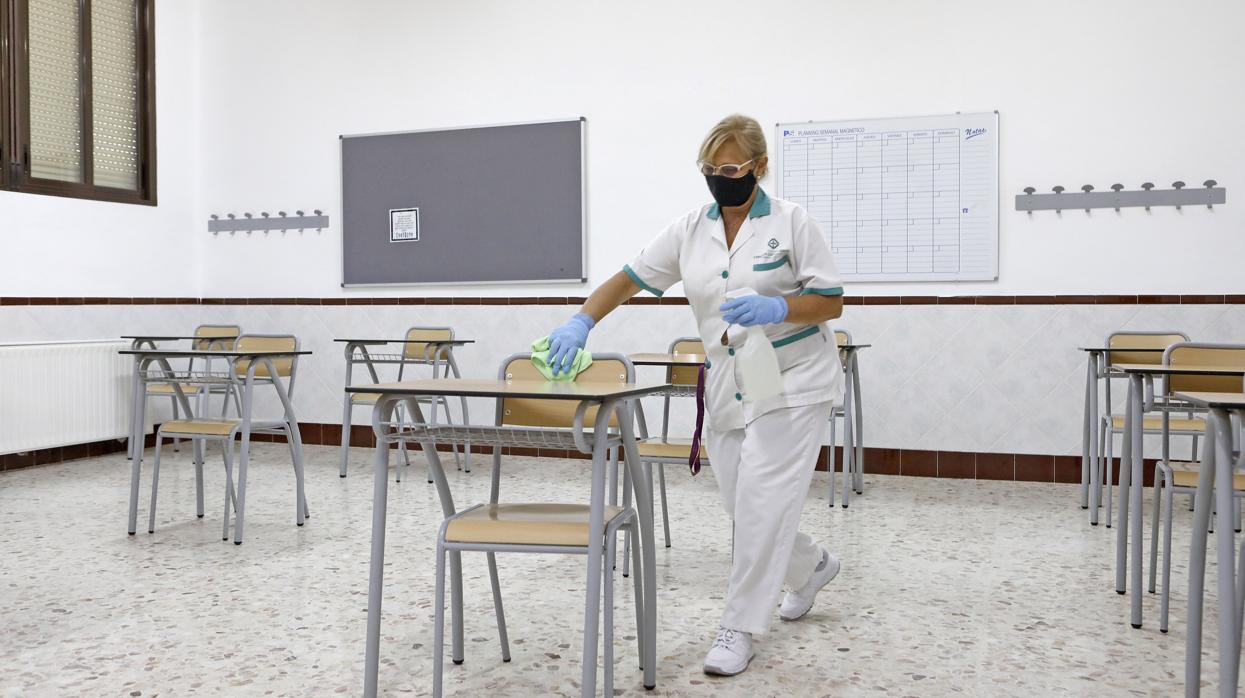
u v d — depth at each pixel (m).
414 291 6.54
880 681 2.32
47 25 6.04
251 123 6.90
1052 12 5.30
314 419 6.77
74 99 6.22
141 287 6.60
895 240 5.55
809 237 2.33
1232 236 5.09
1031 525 4.16
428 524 4.10
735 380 2.38
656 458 3.27
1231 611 1.83
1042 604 2.96
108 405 6.10
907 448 5.57
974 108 5.43
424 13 6.46
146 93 6.65
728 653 2.37
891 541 3.84
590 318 2.42
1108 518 4.13
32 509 4.46
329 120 6.71
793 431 2.34
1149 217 5.20
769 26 5.75
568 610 2.89
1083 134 5.28
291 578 3.25
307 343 6.78
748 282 2.35
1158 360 4.49
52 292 5.98
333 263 6.73
